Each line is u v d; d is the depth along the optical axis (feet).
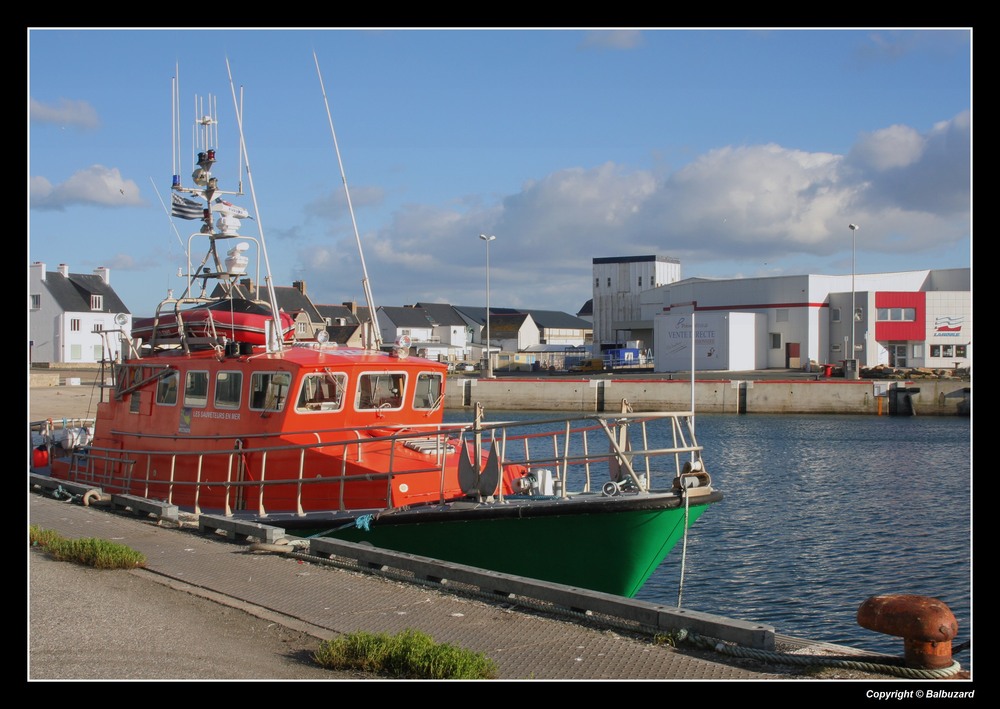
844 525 62.59
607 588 29.91
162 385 42.45
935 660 18.48
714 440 120.98
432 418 38.86
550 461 33.63
